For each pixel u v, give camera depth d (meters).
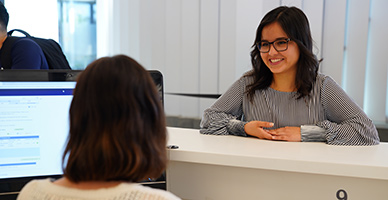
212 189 1.07
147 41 3.04
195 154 1.02
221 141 1.20
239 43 2.65
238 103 1.54
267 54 1.38
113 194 0.56
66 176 0.59
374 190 0.94
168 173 1.11
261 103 1.48
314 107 1.41
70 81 0.90
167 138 0.65
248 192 1.03
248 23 2.60
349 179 0.95
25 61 1.92
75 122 0.58
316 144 1.18
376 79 2.30
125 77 0.57
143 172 0.59
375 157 0.98
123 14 3.13
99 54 3.29
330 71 2.37
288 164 0.94
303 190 0.99
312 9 2.37
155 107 0.60
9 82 0.87
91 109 0.56
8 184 0.89
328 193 0.97
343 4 2.29
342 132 1.22
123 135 0.56
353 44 2.31
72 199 0.57
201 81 2.83
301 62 1.38
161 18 2.95
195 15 2.79
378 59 2.28
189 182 1.09
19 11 3.25
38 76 0.89
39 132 0.90
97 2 3.23
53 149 0.91
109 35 3.23
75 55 3.34
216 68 2.76
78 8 3.28
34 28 3.28
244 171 1.02
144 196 0.57
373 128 1.26
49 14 3.27
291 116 1.43
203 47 2.79
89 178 0.58
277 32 1.34
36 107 0.89
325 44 2.37
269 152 1.02
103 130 0.56
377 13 2.25
